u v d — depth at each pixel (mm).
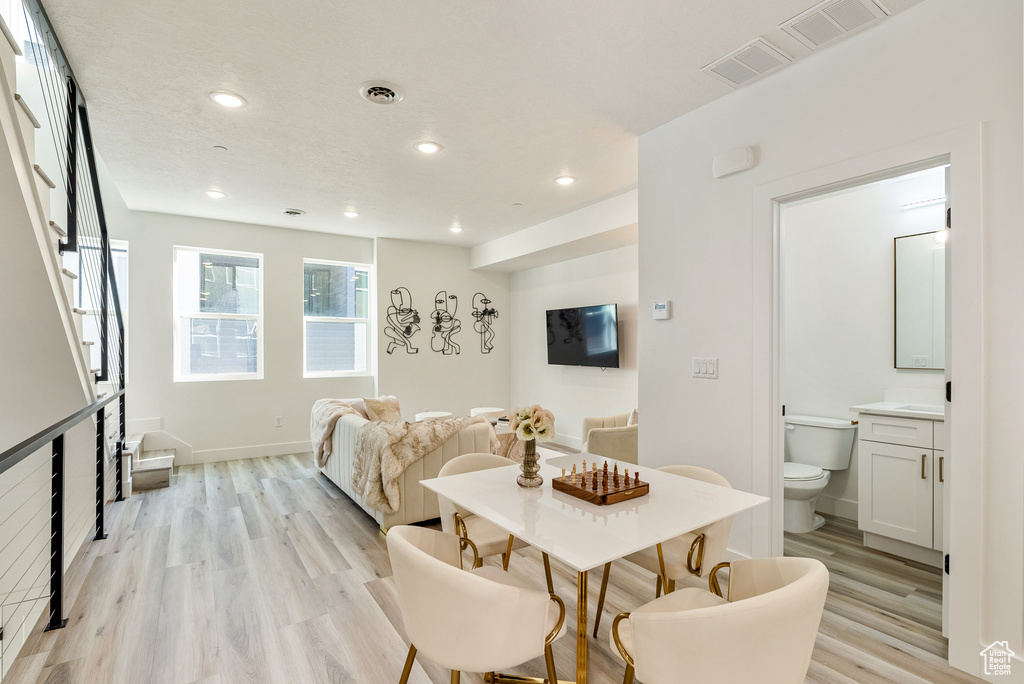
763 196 2467
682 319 2838
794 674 1169
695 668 1137
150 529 3363
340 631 2168
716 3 1935
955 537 1870
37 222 2066
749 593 1474
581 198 4488
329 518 3590
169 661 1957
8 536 2715
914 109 1974
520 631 1292
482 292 6824
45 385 2688
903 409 2977
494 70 2404
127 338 4930
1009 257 1746
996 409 1777
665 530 1480
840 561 2861
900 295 3262
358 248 6137
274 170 3760
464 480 2045
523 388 6824
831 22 2059
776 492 2449
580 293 5871
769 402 2436
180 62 2326
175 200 4551
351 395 6078
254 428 5512
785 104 2387
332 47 2215
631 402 5246
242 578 2654
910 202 3227
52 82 2662
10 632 2141
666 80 2490
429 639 1332
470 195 4391
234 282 5504
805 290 3742
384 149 3357
